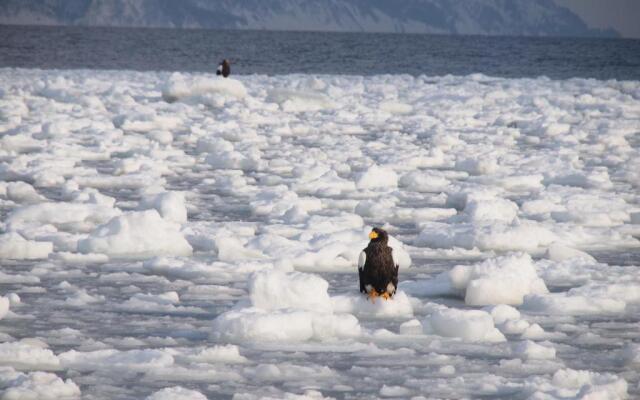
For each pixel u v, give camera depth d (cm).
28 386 1952
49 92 12538
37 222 4156
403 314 2747
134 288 3055
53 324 2577
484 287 2908
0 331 2484
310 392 1984
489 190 5375
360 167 6838
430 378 2130
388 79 18525
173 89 12569
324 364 2234
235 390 2011
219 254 3553
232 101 12362
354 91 15000
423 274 3378
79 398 1938
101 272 3319
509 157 7275
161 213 4428
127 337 2445
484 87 16175
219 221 4497
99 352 2233
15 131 8488
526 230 3925
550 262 3453
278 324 2428
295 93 12288
